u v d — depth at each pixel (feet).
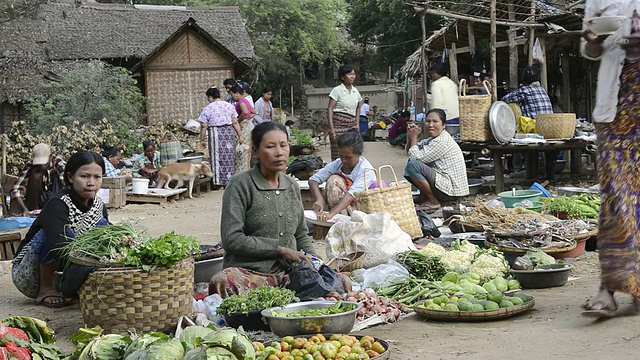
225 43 96.22
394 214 26.17
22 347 12.60
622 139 15.20
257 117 56.18
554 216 28.71
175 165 47.19
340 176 28.07
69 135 55.67
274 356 13.30
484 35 60.18
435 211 33.22
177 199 46.83
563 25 49.21
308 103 136.98
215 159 49.93
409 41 114.52
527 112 43.50
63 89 69.56
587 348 13.88
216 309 17.15
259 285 18.39
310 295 17.74
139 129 74.69
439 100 42.73
